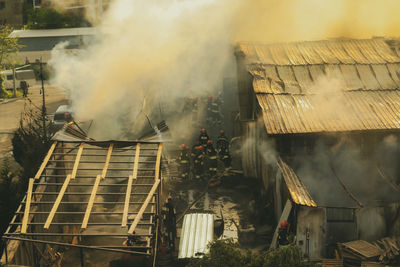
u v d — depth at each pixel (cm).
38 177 3916
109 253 4347
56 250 4272
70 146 5294
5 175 4347
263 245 4566
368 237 4566
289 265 3120
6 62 14150
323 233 4100
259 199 5509
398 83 5719
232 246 3238
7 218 4056
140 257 3759
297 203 4056
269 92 5528
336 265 4034
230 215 5216
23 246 3422
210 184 6000
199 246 4162
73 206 4944
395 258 4088
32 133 6244
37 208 3831
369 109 5269
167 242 4475
